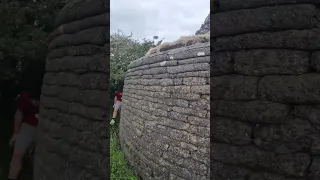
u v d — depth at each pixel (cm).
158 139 579
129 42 1772
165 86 557
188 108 482
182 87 500
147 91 659
